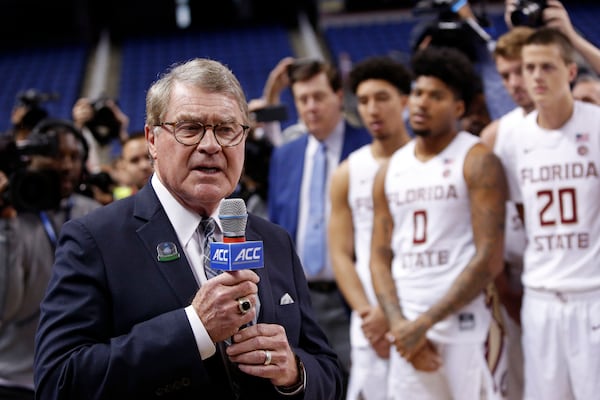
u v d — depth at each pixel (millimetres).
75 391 1596
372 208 3344
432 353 2895
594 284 2723
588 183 2764
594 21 11180
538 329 2814
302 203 3707
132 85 12336
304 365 1771
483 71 3520
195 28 15234
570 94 2842
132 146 4223
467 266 2854
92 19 14797
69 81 12430
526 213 2896
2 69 13312
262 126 4254
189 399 1622
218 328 1598
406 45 12492
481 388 2867
